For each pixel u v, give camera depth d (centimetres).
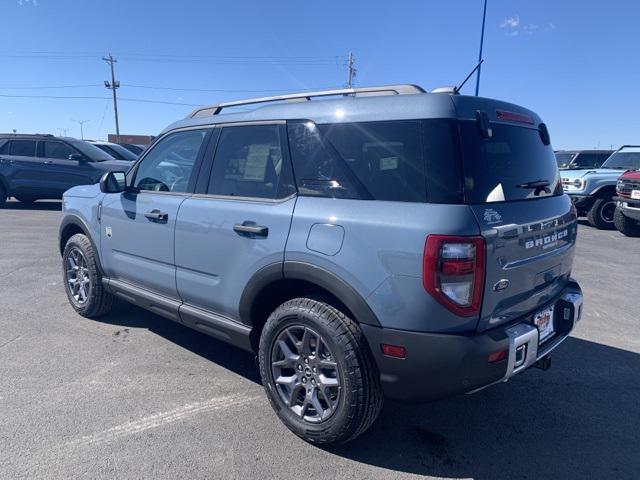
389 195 253
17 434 288
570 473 268
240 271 310
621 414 328
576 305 312
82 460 266
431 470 268
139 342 428
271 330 294
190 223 342
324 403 281
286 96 321
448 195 237
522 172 284
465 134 246
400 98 261
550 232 290
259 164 314
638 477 265
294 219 280
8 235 925
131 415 312
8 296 550
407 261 237
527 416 324
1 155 1279
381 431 304
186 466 264
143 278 396
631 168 1194
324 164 280
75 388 344
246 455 276
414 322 239
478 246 232
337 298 267
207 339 438
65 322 471
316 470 265
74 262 486
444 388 243
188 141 372
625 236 1066
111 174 416
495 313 249
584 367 397
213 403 329
